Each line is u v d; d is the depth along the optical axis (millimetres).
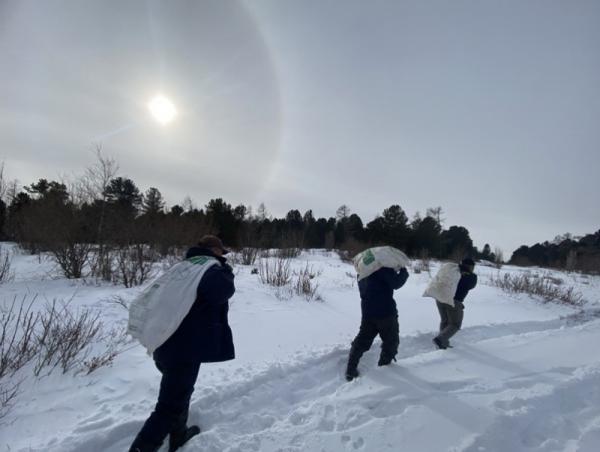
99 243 8422
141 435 2361
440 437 2738
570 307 9641
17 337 4047
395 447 2635
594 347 4902
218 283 2449
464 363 4266
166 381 2451
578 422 3033
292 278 9070
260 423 3037
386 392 3416
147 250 9039
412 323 6418
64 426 2766
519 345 5004
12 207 14336
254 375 3621
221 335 2619
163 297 2406
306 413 3119
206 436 2723
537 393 3398
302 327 5539
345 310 6883
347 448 2639
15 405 2939
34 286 7016
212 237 2879
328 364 4199
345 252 19844
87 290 6801
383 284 4047
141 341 2367
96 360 3646
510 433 2799
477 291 10336
